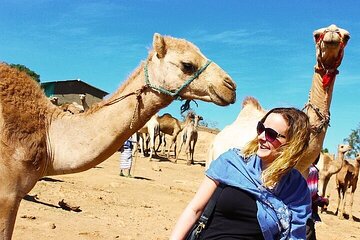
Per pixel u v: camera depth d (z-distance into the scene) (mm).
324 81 3730
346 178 9859
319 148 3672
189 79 2945
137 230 5434
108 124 2938
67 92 31266
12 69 2971
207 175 1914
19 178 2803
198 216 1913
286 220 1847
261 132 1877
